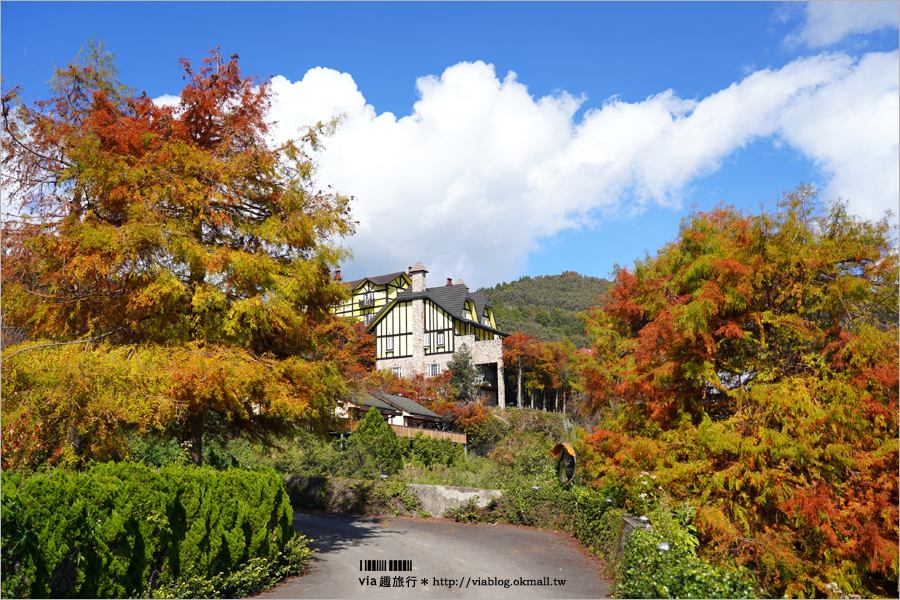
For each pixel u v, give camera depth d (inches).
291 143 417.1
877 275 338.0
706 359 364.8
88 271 341.4
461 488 629.0
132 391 313.4
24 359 300.8
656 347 385.7
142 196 356.5
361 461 767.7
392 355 2108.8
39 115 350.9
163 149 368.2
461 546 462.0
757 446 311.0
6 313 360.8
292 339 422.6
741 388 345.7
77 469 305.9
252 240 407.5
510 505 589.6
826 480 304.0
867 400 305.3
